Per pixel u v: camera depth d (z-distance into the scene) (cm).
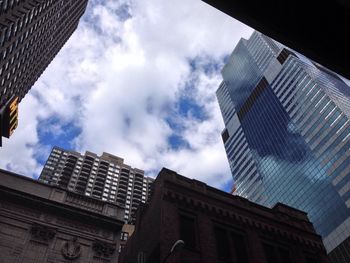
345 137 10706
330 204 10375
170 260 2308
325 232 10244
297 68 14862
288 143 13512
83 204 2633
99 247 2358
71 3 11050
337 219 9969
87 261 2256
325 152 11238
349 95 13400
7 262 2020
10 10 6034
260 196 14162
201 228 2675
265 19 392
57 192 2603
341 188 10156
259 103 17238
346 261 9281
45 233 2259
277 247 2995
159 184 2972
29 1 6838
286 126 14088
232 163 17888
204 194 2997
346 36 396
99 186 14262
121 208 2741
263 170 14688
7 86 6788
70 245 2280
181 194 2856
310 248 3189
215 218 2855
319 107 12381
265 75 17575
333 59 404
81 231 2400
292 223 3378
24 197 2372
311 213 11025
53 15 9156
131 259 2981
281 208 3559
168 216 2611
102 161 15538
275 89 16088
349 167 10119
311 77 13638
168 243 2416
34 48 8181
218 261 2514
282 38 400
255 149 15962
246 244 2830
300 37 396
